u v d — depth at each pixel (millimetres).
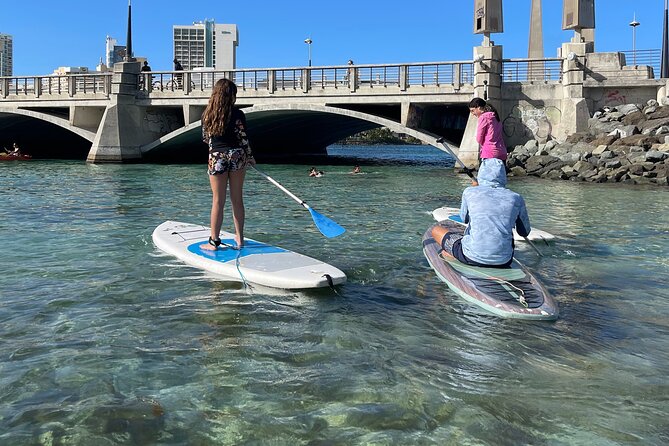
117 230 9250
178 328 4730
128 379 3771
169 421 3244
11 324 4770
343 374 3889
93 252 7473
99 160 30969
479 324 4938
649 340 4594
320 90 28375
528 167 22797
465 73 26031
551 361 4160
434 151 69375
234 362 4066
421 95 26469
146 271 6480
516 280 5645
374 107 29172
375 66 27141
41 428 3152
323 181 20422
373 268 6844
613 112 24375
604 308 5418
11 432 3107
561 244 8469
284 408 3412
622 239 8914
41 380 3736
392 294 5797
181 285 5949
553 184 19062
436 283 6199
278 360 4117
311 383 3744
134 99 31953
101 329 4684
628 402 3527
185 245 7316
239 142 6500
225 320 4941
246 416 3312
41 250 7625
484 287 5520
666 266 7105
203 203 13289
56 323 4812
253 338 4539
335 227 6727
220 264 6344
